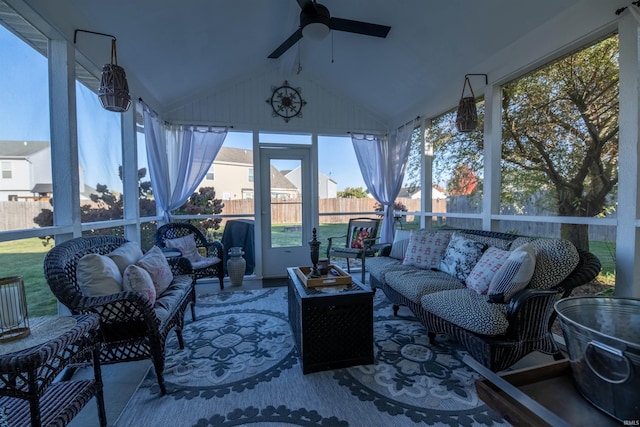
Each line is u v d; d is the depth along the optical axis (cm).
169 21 267
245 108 434
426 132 403
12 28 177
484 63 296
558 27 226
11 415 123
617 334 85
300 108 452
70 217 217
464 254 255
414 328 262
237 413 157
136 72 318
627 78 187
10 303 121
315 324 194
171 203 404
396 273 274
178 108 410
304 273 254
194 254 371
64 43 212
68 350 138
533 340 181
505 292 185
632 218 188
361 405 162
